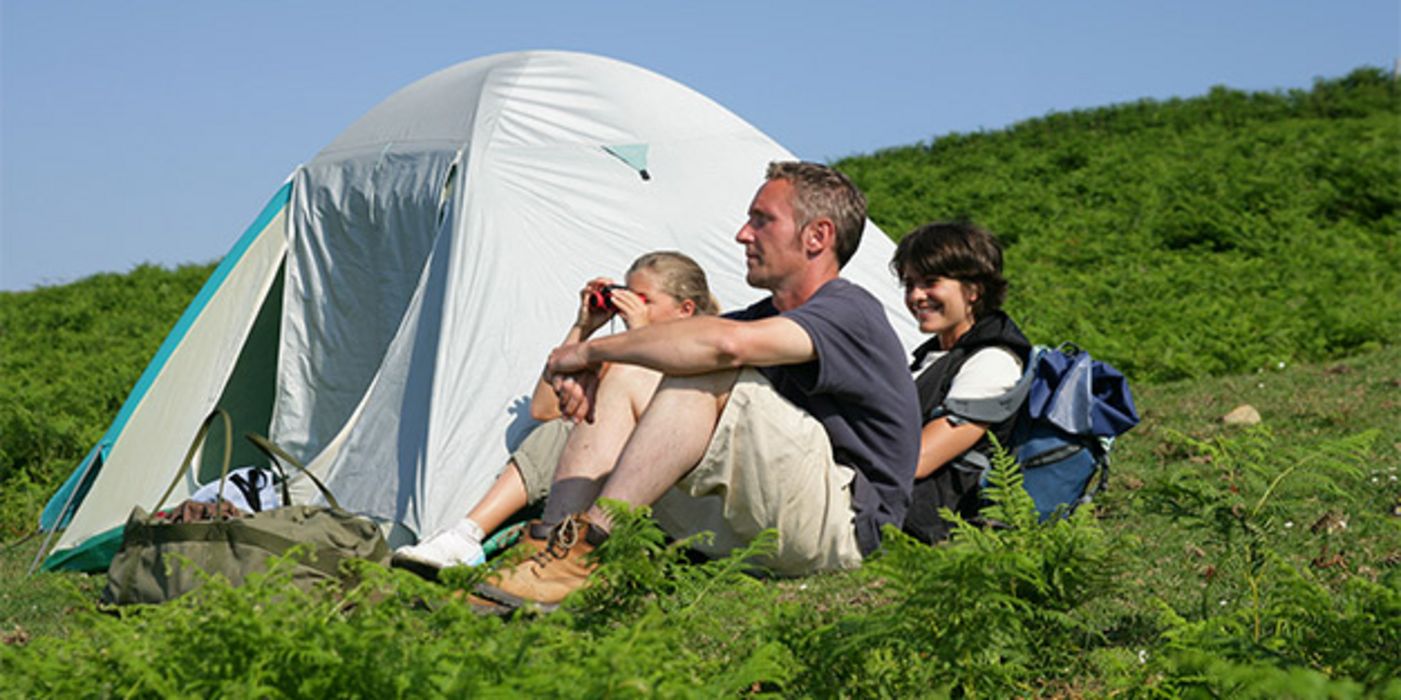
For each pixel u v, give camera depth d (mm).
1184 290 13805
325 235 6641
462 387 5312
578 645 2197
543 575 3533
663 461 3715
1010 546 2959
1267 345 10500
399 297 6266
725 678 2322
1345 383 8461
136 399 6359
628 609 2795
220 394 6469
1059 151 23844
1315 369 9414
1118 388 4828
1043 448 4727
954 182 23281
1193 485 3111
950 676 2621
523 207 6023
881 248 7363
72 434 9750
